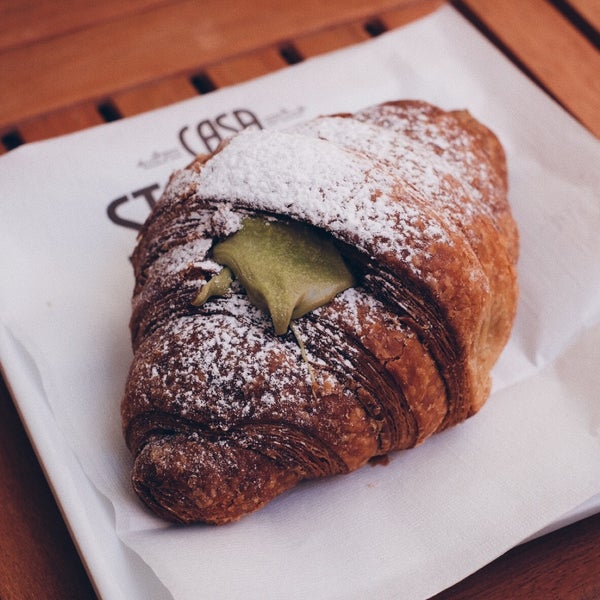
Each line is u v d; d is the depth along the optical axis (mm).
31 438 327
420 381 308
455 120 363
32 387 338
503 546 307
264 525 315
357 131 334
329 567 304
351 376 304
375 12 444
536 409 338
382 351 303
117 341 352
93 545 306
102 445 329
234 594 296
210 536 311
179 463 304
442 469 326
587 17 437
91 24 431
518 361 351
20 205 377
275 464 308
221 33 434
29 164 385
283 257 306
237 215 313
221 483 304
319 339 303
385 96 418
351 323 302
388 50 426
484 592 310
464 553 307
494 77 416
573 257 367
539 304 361
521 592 310
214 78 423
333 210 305
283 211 307
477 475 324
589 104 412
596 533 320
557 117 400
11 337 349
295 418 302
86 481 322
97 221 378
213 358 304
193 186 323
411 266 303
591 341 351
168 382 306
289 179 310
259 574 302
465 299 308
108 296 362
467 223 321
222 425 303
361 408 308
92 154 390
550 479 320
